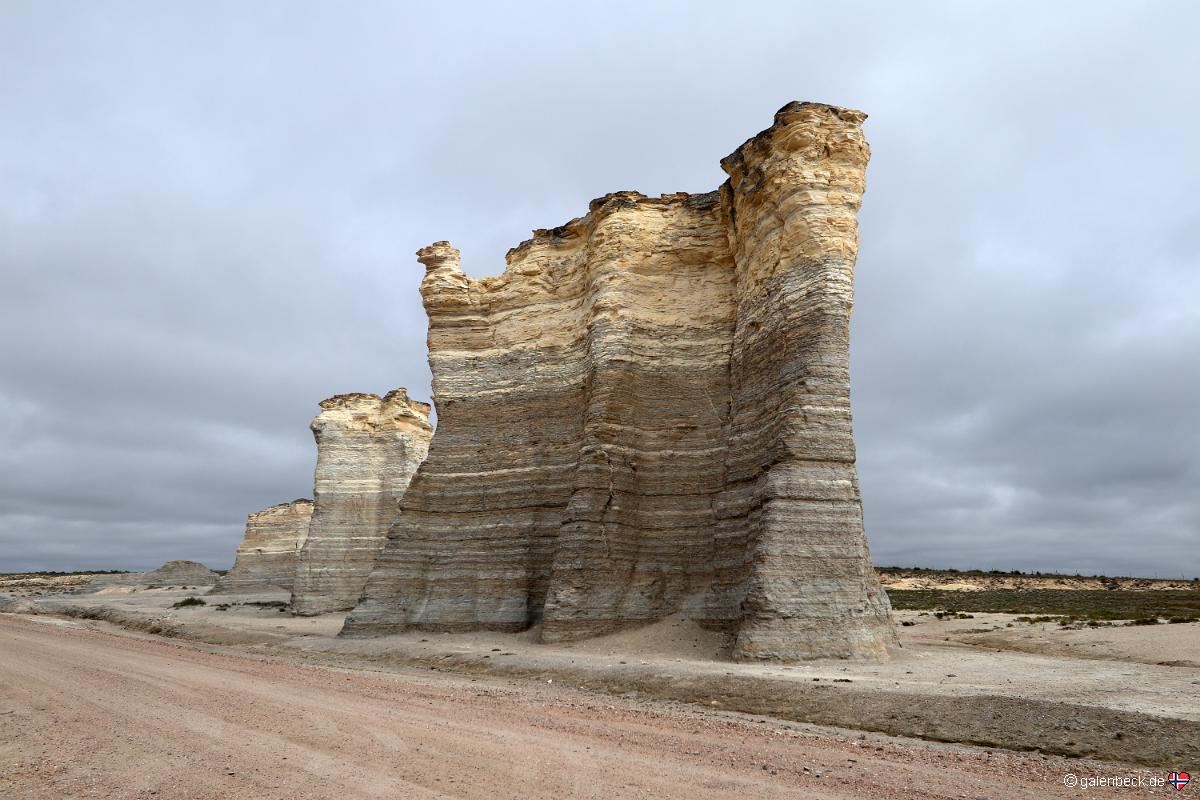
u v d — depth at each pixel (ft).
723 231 111.04
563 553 98.27
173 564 400.47
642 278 111.75
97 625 168.14
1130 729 40.70
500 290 130.72
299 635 122.52
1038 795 31.17
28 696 54.70
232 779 31.58
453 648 94.84
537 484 113.70
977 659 77.00
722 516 93.76
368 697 57.00
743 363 97.60
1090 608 167.43
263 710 49.11
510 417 120.88
